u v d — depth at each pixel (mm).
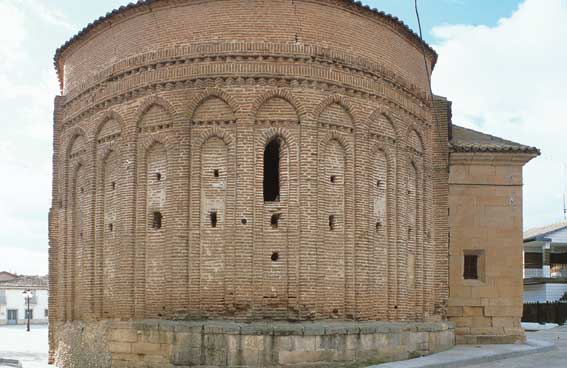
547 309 56375
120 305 22406
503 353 24281
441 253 27203
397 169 24156
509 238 28219
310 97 21500
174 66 21875
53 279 27125
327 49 21953
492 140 29406
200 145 21375
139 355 21125
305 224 20953
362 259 22094
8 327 81688
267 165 22641
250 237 20703
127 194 22562
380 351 21422
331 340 20141
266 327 19641
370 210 22609
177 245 21141
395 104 24141
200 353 19844
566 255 72375
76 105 25844
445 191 27500
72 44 26344
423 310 25500
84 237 24547
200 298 20797
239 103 21219
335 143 22078
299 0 21844
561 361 23203
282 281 20703
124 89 23016
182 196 21266
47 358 29812
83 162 25234
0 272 109375
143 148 22406
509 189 28406
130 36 23141
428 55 27719
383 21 23734
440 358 22438
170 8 22219
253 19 21609
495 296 27906
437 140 27656
